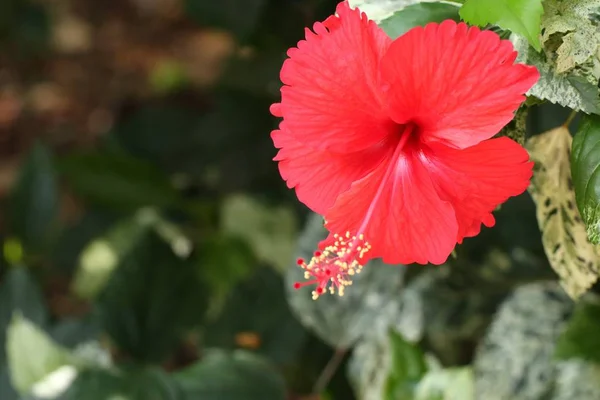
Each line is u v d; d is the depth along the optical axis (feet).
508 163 2.26
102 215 4.83
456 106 2.23
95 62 7.59
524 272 3.12
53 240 4.78
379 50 2.23
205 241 4.26
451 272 3.15
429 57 2.20
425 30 2.19
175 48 7.70
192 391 3.34
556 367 2.91
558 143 2.47
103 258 4.23
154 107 5.15
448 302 3.14
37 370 3.48
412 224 2.32
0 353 3.84
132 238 4.06
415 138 2.32
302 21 3.77
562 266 2.50
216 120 4.84
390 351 3.11
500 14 2.22
